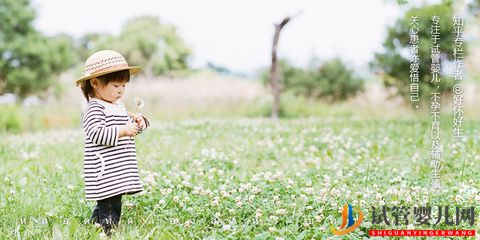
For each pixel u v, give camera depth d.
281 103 27.03
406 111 23.62
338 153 9.79
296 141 11.07
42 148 11.14
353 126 13.84
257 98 30.64
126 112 5.67
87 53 52.25
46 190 6.83
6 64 28.97
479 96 19.83
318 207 5.91
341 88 29.06
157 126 14.77
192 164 8.28
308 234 5.16
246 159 9.40
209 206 5.95
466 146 10.14
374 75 26.14
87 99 5.62
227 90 35.19
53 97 31.67
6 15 28.89
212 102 32.53
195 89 36.50
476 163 8.58
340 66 29.30
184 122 15.70
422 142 10.73
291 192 6.45
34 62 29.58
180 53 49.31
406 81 22.91
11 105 27.45
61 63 30.47
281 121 15.58
